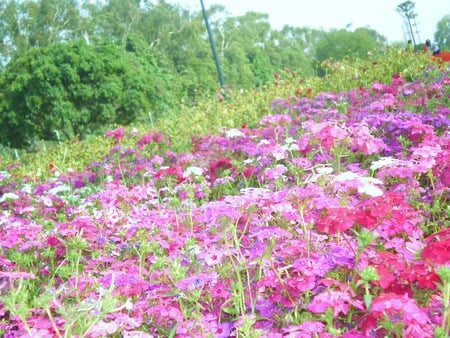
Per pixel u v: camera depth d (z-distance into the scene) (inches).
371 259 91.9
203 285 102.0
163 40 2046.0
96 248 142.6
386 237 98.8
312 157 196.4
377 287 90.0
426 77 350.0
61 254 141.3
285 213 113.8
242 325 88.2
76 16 1909.4
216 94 605.0
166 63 1835.6
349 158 196.1
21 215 226.4
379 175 152.1
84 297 108.7
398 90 317.4
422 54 503.2
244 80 2434.8
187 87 1840.6
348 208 102.2
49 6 1861.5
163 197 223.8
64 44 930.1
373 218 96.5
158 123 574.6
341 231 98.3
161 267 116.3
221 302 103.0
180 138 335.3
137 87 949.2
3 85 951.0
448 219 144.5
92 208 172.2
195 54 2130.9
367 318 79.7
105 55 936.9
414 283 88.4
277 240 103.4
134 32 2001.7
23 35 1811.0
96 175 275.4
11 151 1024.9
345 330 88.2
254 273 106.4
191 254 120.7
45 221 191.3
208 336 88.7
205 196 196.1
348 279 93.4
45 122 917.8
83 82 913.5
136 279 109.4
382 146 168.1
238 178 217.8
